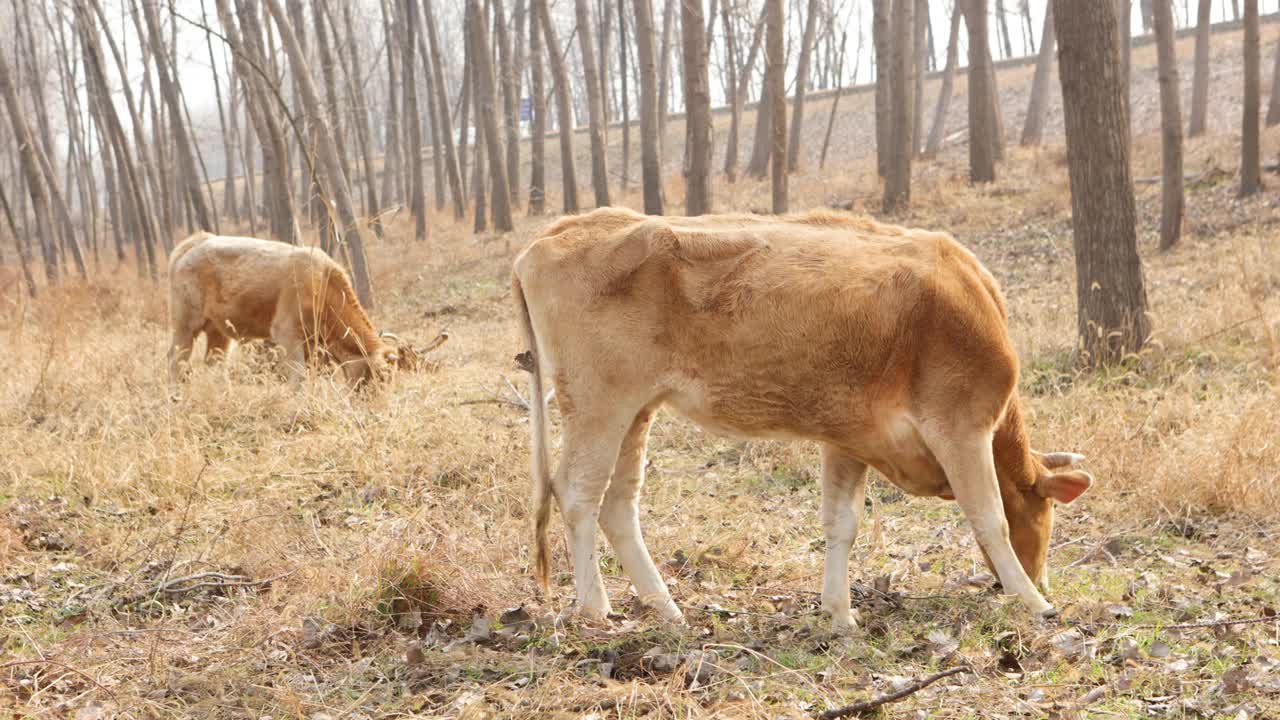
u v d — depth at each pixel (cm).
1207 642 405
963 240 1889
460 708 375
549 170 4391
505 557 542
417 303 1853
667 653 421
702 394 466
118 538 584
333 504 657
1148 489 606
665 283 461
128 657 433
